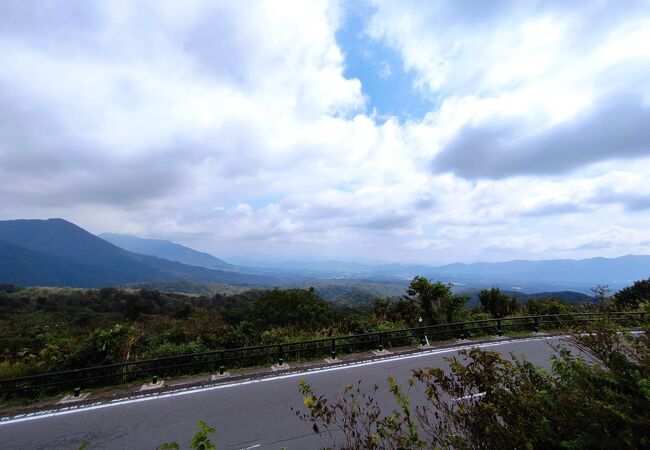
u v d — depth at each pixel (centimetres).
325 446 561
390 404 721
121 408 745
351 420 331
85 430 648
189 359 1017
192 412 720
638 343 266
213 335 1197
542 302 1867
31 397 819
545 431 242
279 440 592
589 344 289
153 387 870
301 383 328
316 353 1183
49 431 647
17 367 898
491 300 1886
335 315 2131
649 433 206
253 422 666
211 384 890
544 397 256
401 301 1652
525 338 1420
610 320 308
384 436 305
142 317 2362
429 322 1523
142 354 1006
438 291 1580
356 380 905
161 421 679
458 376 305
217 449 568
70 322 2341
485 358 289
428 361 1088
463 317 1596
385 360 1105
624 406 220
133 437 620
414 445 289
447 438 279
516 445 246
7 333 1310
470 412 277
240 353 1119
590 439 218
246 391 837
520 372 307
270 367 1032
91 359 932
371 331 1364
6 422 685
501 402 273
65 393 845
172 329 1262
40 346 1059
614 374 252
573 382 277
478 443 266
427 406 689
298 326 1719
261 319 2077
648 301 320
